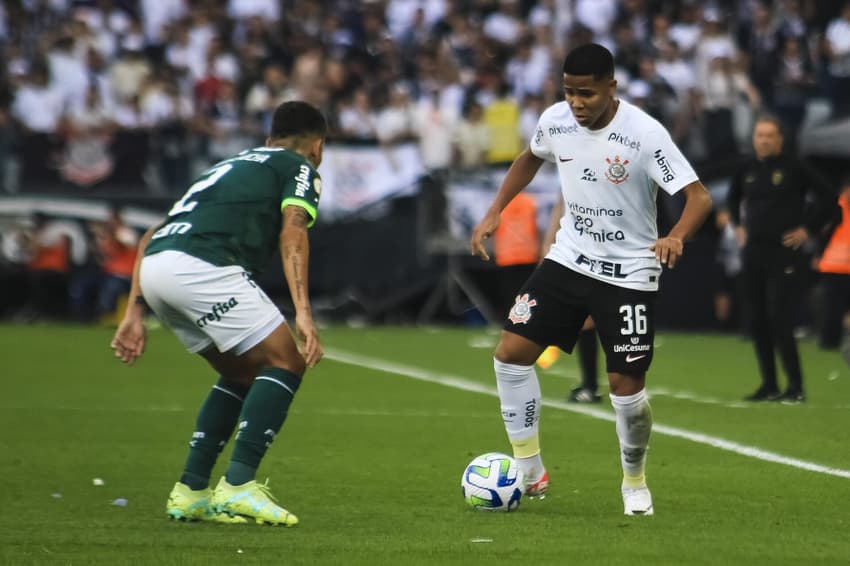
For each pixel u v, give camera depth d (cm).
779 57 8631
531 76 8494
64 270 7538
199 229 2169
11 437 3312
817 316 7075
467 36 8875
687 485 2628
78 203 7556
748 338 6850
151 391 4403
